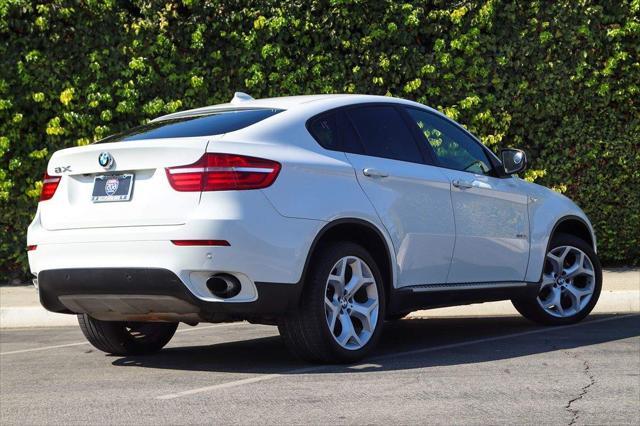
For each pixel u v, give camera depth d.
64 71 12.61
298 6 12.72
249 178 6.64
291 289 6.75
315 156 7.14
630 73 13.18
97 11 12.57
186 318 6.92
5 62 12.52
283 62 12.72
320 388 6.35
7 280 13.18
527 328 9.38
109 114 12.55
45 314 10.88
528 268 8.99
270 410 5.73
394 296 7.62
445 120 8.66
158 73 12.79
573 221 9.66
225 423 5.42
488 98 13.03
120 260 6.74
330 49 12.89
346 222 7.14
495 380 6.56
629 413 5.56
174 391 6.43
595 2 13.22
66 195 7.16
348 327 7.20
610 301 10.88
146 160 6.78
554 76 13.10
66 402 6.19
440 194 8.02
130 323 8.06
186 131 7.22
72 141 12.77
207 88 12.80
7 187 12.66
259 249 6.60
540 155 13.34
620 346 8.09
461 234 8.20
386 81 12.95
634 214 13.48
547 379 6.59
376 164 7.55
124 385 6.75
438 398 5.98
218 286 6.60
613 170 13.45
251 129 7.01
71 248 6.97
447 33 13.04
